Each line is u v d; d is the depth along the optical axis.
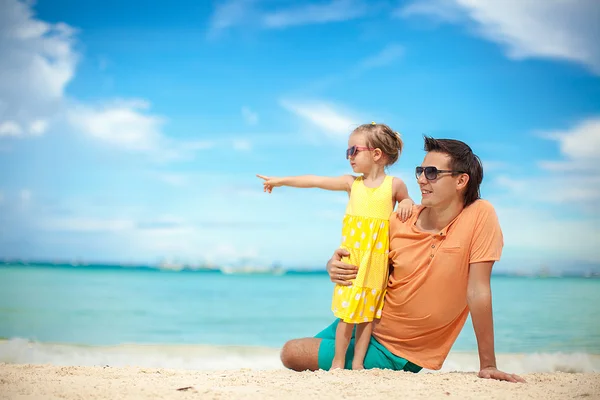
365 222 4.36
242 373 4.28
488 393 3.38
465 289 4.14
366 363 4.39
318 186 4.75
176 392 3.33
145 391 3.35
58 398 3.20
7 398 3.19
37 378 3.85
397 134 4.60
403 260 4.26
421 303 4.19
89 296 19.47
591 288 20.81
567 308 14.28
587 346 9.50
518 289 20.34
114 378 3.96
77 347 8.32
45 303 17.16
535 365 7.53
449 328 4.27
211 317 15.30
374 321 4.42
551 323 11.88
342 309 4.29
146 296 20.17
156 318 14.78
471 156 4.16
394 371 4.14
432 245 4.17
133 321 14.13
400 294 4.27
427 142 4.24
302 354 4.52
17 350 7.82
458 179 4.09
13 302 17.31
